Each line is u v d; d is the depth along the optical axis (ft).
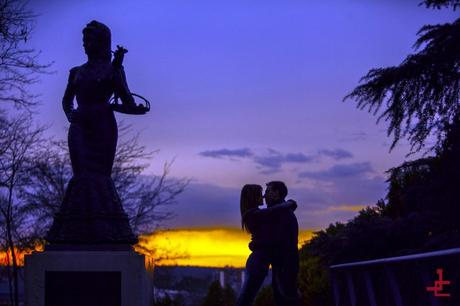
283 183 31.53
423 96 64.80
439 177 58.80
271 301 113.39
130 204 119.24
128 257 32.58
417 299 26.43
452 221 58.34
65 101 36.58
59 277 32.48
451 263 23.66
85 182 34.50
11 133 106.73
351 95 68.08
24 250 107.76
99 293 32.42
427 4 65.57
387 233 65.31
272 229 30.55
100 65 35.73
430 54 64.28
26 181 105.60
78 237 33.63
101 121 35.09
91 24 36.24
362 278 35.86
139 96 35.63
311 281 92.84
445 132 60.80
